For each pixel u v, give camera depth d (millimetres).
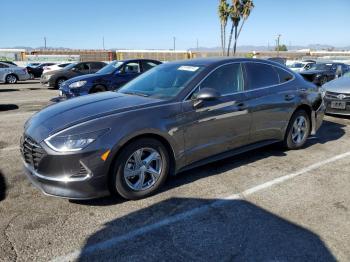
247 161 4930
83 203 3613
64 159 3223
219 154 4371
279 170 4586
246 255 2738
